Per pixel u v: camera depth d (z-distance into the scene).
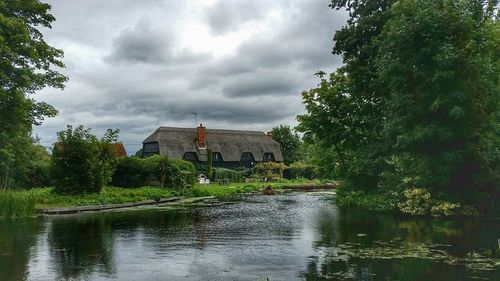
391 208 20.05
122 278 8.20
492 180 15.80
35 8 25.39
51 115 26.95
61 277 8.30
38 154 43.34
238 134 78.31
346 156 27.80
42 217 20.12
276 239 12.63
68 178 27.09
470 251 10.04
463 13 16.23
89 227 16.08
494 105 15.94
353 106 25.95
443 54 15.20
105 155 29.08
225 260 9.70
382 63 17.58
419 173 17.61
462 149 15.90
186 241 12.50
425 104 16.20
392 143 20.67
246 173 68.81
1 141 24.95
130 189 31.91
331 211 21.23
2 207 19.67
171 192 34.31
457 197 16.72
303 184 58.69
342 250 10.53
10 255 10.51
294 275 8.20
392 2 23.38
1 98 22.27
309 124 27.67
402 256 9.66
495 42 17.72
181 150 68.06
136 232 14.57
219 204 27.84
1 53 22.03
